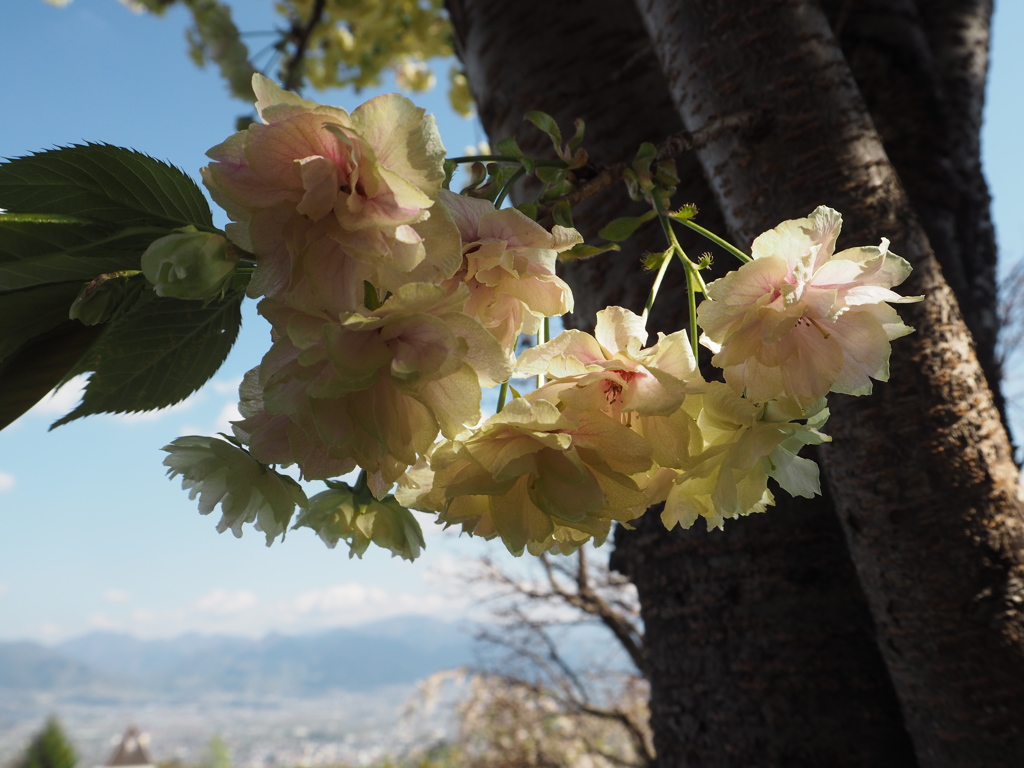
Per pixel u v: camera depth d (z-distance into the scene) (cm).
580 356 16
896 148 48
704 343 17
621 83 46
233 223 14
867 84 49
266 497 21
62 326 14
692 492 17
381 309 13
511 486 15
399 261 13
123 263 14
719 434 17
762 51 31
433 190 13
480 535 17
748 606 37
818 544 37
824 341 16
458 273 16
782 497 38
